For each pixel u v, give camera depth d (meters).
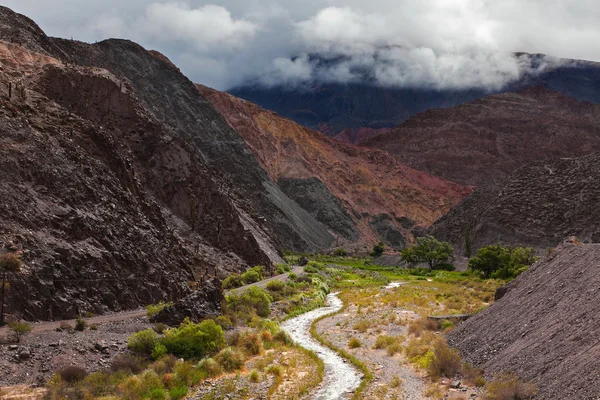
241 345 37.34
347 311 58.03
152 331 33.97
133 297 46.00
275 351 37.53
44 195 46.09
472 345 31.47
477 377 26.30
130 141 78.38
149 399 25.84
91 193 51.31
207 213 81.88
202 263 66.06
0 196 41.75
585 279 28.75
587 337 23.00
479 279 91.31
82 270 42.59
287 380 29.97
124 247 49.38
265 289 64.62
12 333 31.20
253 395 27.33
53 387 25.27
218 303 44.41
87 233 46.34
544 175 155.38
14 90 59.31
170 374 28.95
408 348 35.28
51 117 59.41
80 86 75.75
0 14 97.50
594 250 31.55
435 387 26.38
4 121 49.50
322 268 102.56
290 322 51.62
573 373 21.19
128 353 31.69
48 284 38.41
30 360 27.91
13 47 78.44
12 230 40.09
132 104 80.69
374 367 32.41
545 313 28.70
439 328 41.56
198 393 27.61
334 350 38.19
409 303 59.91
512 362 25.89
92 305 41.25
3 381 25.61
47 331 32.72
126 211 55.94
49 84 72.25
